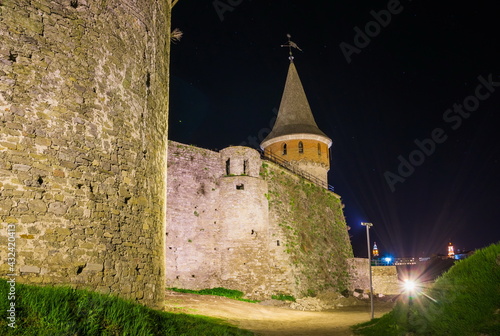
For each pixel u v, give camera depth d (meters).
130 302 8.83
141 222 10.49
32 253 7.95
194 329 9.18
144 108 11.37
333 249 31.92
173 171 23.38
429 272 36.19
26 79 8.54
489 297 7.55
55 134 8.79
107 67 10.25
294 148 37.66
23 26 8.70
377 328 10.69
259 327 13.38
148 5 12.29
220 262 23.73
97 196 9.34
